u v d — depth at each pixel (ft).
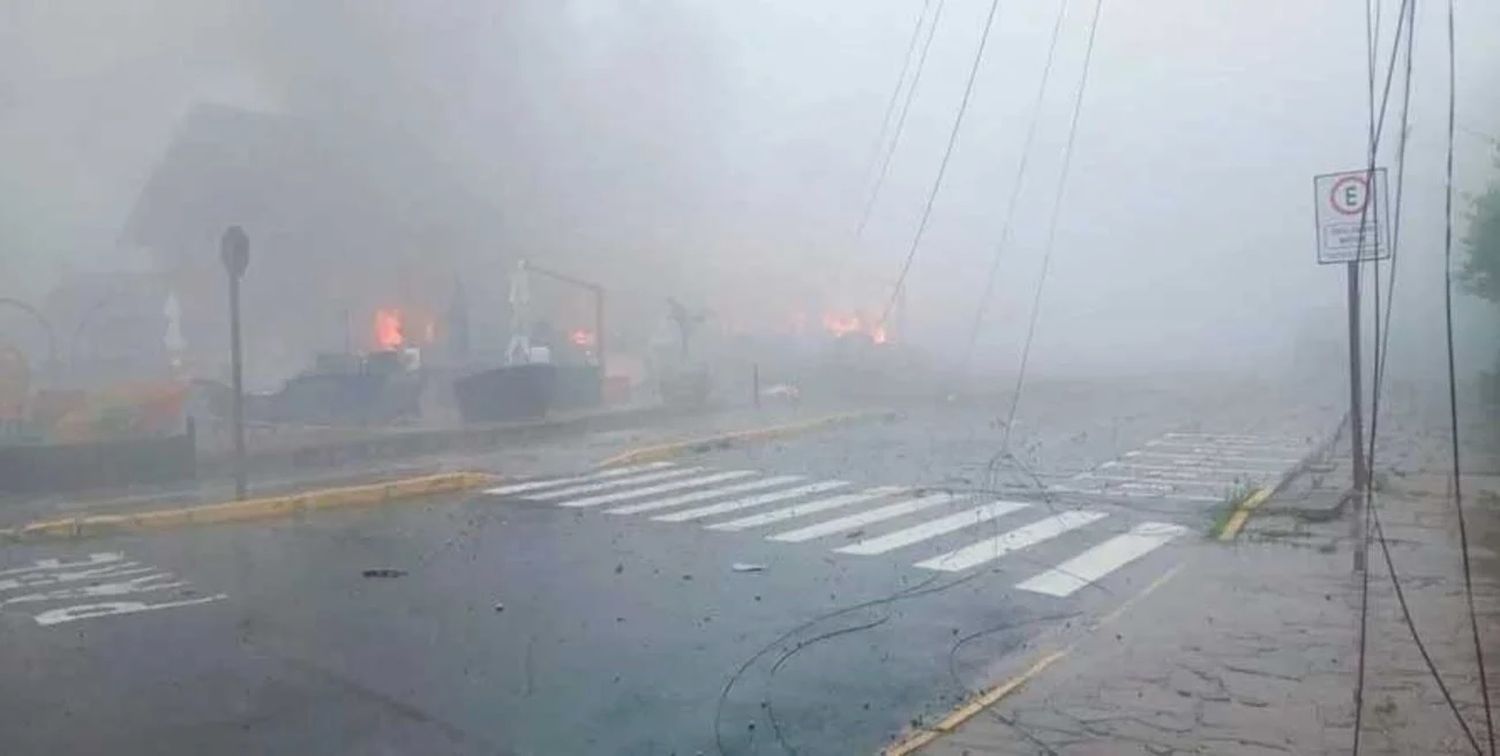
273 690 18.52
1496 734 14.64
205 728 16.76
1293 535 28.86
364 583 26.50
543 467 47.83
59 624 22.85
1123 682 17.60
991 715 16.31
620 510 37.04
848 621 22.43
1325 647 18.98
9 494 39.63
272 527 34.58
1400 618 20.49
